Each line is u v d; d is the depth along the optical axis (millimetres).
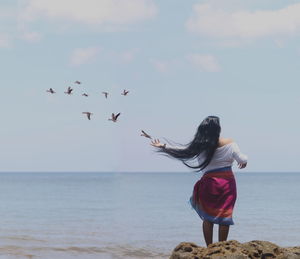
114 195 68188
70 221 29750
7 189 92438
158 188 99188
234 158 7777
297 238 22453
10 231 23031
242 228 26672
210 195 7785
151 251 16984
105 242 19328
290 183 148500
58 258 14898
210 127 7789
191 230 25156
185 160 7895
